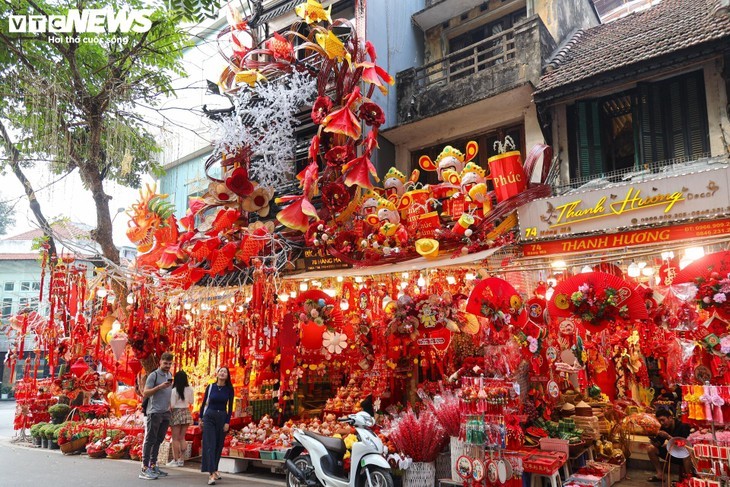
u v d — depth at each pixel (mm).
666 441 7328
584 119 10273
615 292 6051
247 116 10906
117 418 11453
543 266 7555
